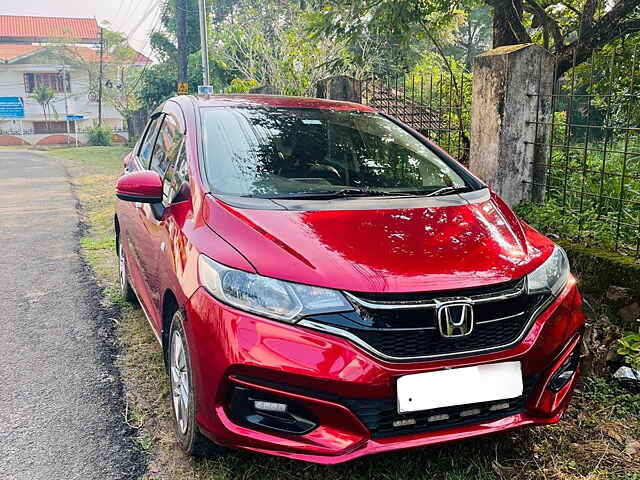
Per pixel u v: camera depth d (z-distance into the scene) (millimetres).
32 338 4324
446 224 2824
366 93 8586
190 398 2600
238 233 2611
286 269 2398
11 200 11531
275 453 2344
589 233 4641
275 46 16609
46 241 7637
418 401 2295
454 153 6840
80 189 13305
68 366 3850
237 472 2678
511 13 8125
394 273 2391
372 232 2658
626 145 4504
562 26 9234
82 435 3051
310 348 2270
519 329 2512
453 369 2338
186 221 2898
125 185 3281
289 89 14297
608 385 3393
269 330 2309
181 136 3562
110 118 57812
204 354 2418
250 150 3336
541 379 2561
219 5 34125
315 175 3256
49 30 66000
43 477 2703
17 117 54031
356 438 2293
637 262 4090
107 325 4562
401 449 2320
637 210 5133
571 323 2688
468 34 37094
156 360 3914
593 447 2871
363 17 7738
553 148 5879
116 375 3721
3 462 2820
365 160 3488
